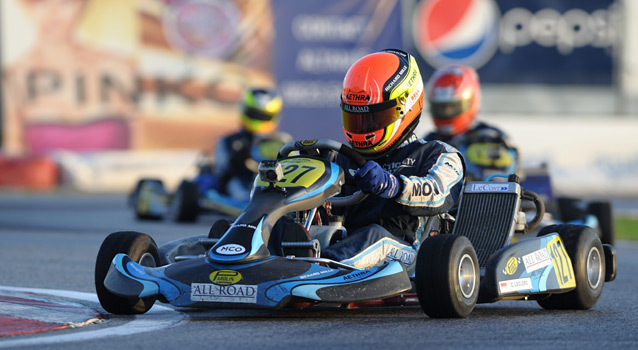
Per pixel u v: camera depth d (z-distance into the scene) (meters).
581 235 20.41
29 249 31.72
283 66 68.62
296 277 16.38
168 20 66.50
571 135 73.19
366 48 70.06
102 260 17.69
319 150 19.39
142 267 17.19
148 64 66.31
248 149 46.09
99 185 66.25
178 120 67.06
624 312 20.05
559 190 72.69
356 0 69.81
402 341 15.27
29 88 64.94
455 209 20.97
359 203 19.53
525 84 72.56
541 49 72.75
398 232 19.27
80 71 65.38
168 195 47.06
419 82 19.67
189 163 67.25
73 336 15.50
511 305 21.33
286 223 17.47
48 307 18.08
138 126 66.44
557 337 16.14
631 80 74.00
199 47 67.19
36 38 64.81
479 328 16.84
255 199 17.84
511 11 72.19
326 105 69.50
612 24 73.69
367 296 16.41
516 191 19.91
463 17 71.12
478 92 35.31
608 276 21.22
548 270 19.31
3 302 18.38
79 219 46.31
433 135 35.31
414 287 18.52
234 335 15.73
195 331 16.14
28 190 65.06
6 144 65.06
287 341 15.17
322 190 18.19
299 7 68.88
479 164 33.31
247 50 68.06
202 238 18.91
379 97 18.91
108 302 17.66
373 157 19.56
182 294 16.39
